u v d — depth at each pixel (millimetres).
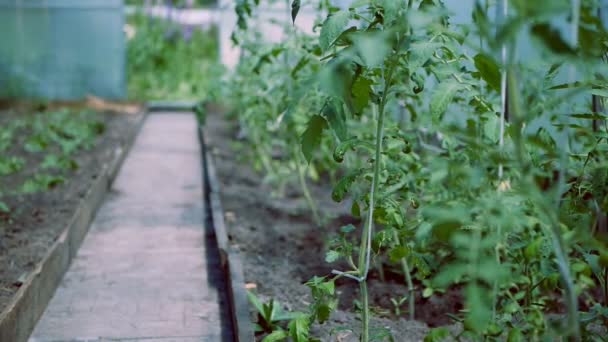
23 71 12750
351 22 5953
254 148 6730
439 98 2236
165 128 11312
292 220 5555
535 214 2615
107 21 13156
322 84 1758
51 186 6191
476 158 2941
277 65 5398
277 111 5699
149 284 4258
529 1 1543
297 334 2746
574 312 1838
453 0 4836
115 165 7430
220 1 12570
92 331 3564
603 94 2289
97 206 6078
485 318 1576
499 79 2111
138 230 5469
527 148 2641
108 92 13398
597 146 2494
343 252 2779
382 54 1740
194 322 3703
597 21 1998
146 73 15820
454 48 2381
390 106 4551
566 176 3254
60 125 9367
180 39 16641
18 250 4418
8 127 9133
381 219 2703
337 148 2551
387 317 3736
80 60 13188
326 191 6578
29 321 3508
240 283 3766
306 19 9266
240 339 3113
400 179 3188
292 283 4152
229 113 10367
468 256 1702
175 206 6285
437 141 4789
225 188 6664
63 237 4410
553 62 2438
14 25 12625
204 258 4770
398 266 4293
